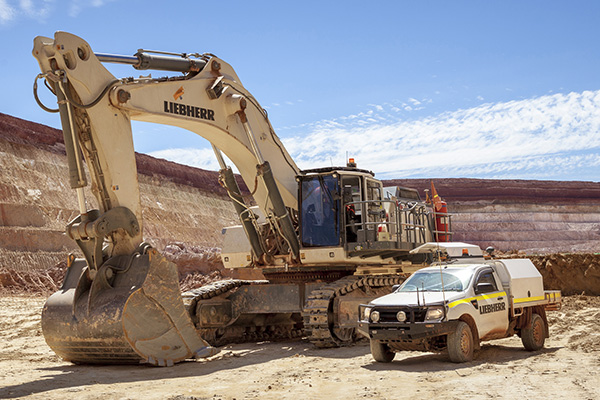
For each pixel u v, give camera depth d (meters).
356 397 7.83
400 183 87.12
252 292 15.60
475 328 10.66
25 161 54.19
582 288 25.86
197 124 12.91
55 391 8.58
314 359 11.82
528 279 12.02
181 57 12.93
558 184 94.75
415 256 16.22
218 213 75.50
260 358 12.25
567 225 90.38
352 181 15.16
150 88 11.91
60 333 10.92
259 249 15.31
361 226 15.05
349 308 14.18
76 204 55.84
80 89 10.80
